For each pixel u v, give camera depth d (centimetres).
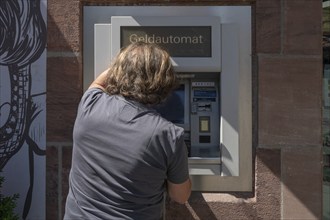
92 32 310
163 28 294
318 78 300
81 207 185
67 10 306
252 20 304
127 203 181
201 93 302
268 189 301
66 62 306
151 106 192
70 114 306
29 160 308
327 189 325
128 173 179
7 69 308
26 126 308
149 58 187
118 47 294
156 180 183
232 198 303
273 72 300
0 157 309
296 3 300
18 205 308
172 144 182
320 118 299
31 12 308
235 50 293
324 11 321
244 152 303
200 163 298
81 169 188
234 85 294
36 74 308
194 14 304
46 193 308
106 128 183
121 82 187
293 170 300
